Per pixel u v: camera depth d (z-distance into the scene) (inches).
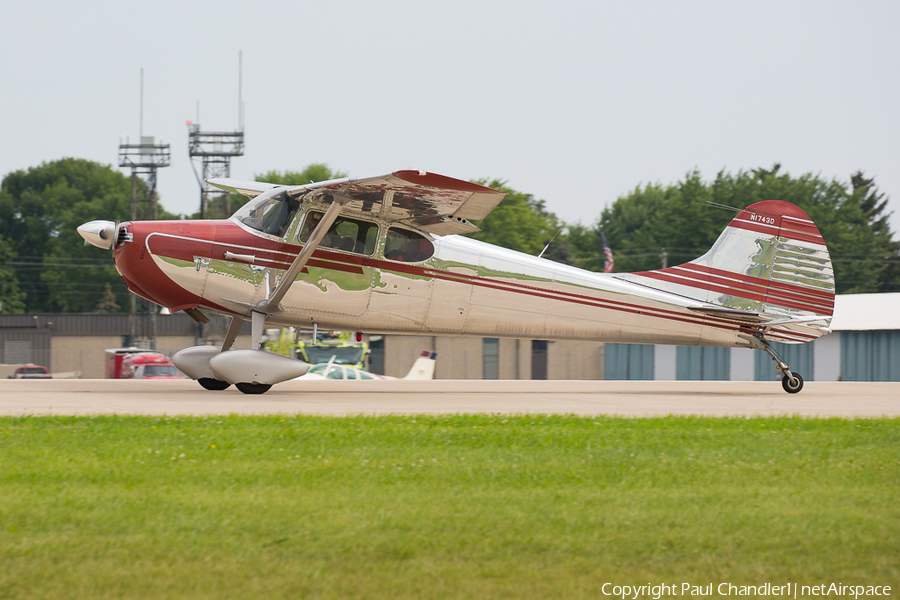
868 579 510.6
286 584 479.8
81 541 546.0
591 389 2018.9
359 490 701.3
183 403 1364.4
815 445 1002.1
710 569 522.3
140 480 724.7
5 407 1274.6
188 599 457.4
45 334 5871.1
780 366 1943.9
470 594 472.1
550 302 1790.1
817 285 1914.4
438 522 601.9
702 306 1886.1
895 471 829.2
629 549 553.6
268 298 1583.4
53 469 765.3
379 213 1624.0
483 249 1750.7
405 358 5167.3
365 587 478.3
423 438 989.2
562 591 480.1
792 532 595.8
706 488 738.2
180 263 1552.7
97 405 1311.5
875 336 5044.3
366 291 1647.4
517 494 698.8
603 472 803.4
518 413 1277.1
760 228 1903.3
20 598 453.4
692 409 1478.8
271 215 1592.0
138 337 6097.4
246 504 643.5
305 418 1139.3
